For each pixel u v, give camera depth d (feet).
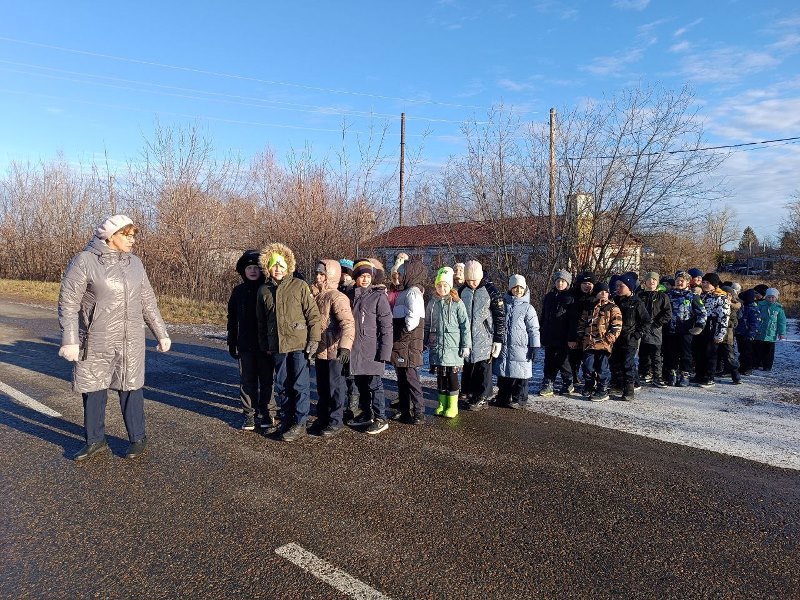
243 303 17.89
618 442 17.52
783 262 88.02
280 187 61.72
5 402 20.58
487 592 9.34
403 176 77.71
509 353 21.39
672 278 31.32
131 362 15.31
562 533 11.52
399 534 11.33
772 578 9.98
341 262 22.43
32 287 78.02
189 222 61.93
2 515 11.99
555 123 43.29
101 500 12.76
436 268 49.60
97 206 89.40
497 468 15.14
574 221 42.37
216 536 11.15
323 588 9.39
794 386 26.66
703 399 23.58
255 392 18.16
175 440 16.99
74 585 9.43
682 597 9.33
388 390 24.18
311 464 15.21
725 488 14.06
